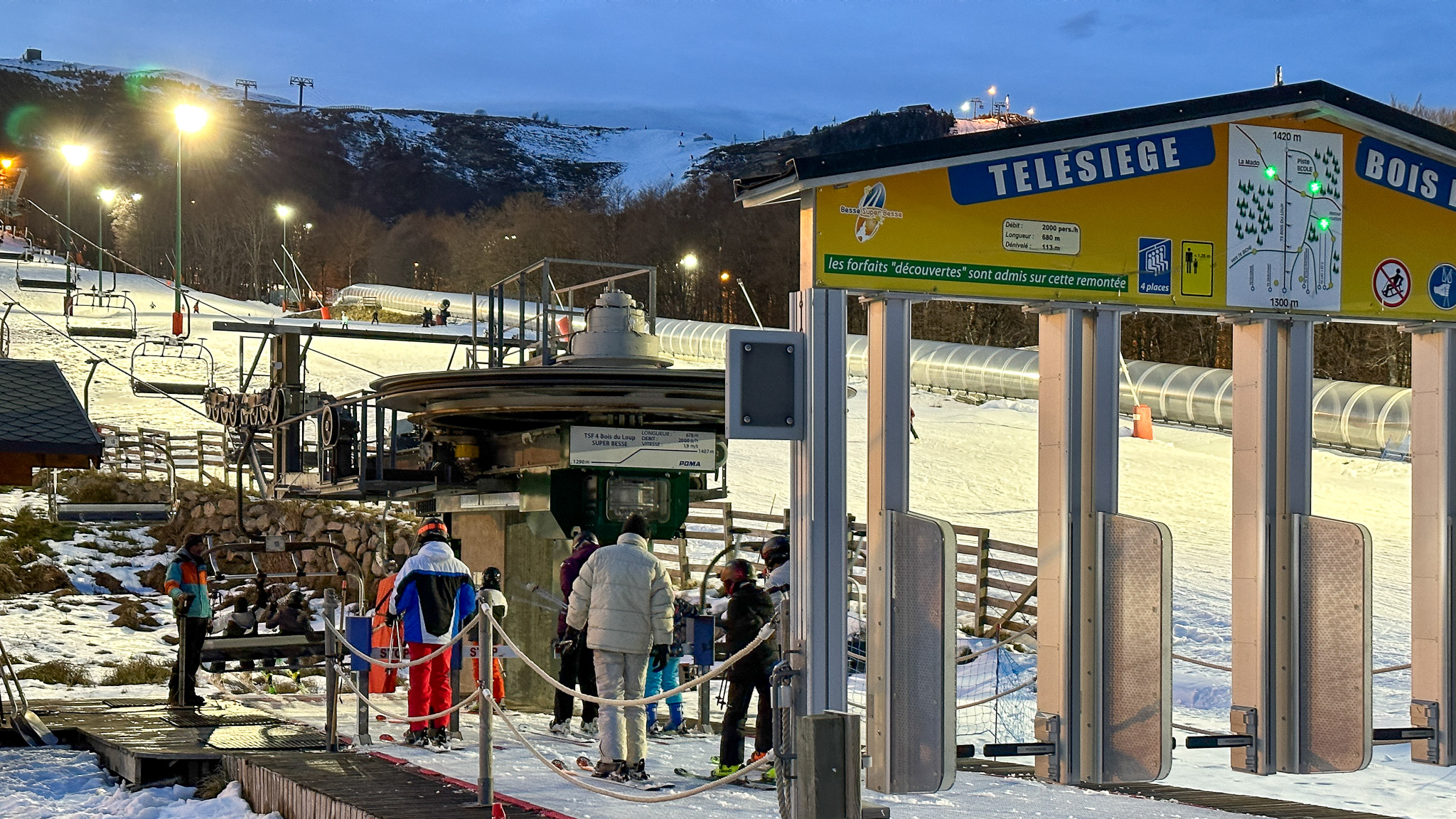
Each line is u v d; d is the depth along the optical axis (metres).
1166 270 6.82
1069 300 6.67
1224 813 8.14
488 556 12.95
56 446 10.16
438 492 14.03
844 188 6.32
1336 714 7.04
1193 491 34.88
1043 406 6.87
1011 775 9.61
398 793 7.54
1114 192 6.77
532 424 12.06
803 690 6.11
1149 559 6.58
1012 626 19.75
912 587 6.22
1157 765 6.52
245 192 169.88
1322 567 7.06
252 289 136.25
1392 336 61.94
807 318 6.28
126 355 48.69
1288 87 6.90
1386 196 7.21
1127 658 6.64
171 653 18.56
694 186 127.56
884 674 6.20
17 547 24.03
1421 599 7.35
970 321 76.31
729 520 23.48
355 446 14.18
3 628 19.03
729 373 6.12
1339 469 38.41
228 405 17.84
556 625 12.34
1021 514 31.09
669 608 8.49
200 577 12.94
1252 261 6.96
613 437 11.50
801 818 5.74
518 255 137.25
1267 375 7.04
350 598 24.16
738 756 8.59
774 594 8.86
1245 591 7.09
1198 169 6.91
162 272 136.00
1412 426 7.48
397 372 51.06
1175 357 74.88
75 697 14.18
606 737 8.38
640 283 117.94
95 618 20.94
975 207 6.52
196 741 10.15
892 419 6.32
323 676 16.44
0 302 57.00
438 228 162.25
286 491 16.36
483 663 7.36
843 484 6.20
